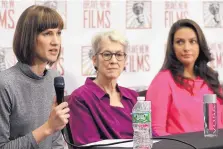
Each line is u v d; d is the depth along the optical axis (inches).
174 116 113.4
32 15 84.0
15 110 82.9
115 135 95.7
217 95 119.3
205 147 73.7
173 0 147.6
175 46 118.3
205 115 90.0
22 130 84.3
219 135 85.7
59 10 134.9
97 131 93.7
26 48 84.0
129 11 142.9
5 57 129.0
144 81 145.2
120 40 100.1
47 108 88.3
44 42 84.0
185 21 119.6
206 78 120.2
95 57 102.0
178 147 73.2
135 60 143.9
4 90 81.4
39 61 86.9
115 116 98.6
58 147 94.7
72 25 136.4
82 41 137.7
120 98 103.2
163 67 120.2
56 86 75.6
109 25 140.7
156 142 77.4
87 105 94.9
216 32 151.1
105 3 139.9
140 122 76.1
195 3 149.8
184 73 119.1
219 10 151.7
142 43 144.6
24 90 84.3
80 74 137.9
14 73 84.3
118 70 100.5
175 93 114.5
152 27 145.7
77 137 91.5
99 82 102.0
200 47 119.2
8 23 129.1
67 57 136.2
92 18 138.6
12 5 129.4
